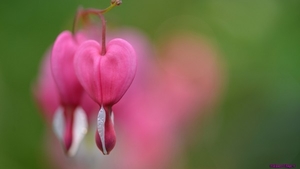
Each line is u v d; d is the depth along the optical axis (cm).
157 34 78
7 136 69
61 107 45
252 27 74
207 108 71
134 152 60
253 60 72
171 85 68
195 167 70
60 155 62
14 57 70
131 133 60
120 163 60
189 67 70
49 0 71
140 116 60
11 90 70
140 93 60
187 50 71
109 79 40
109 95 40
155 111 62
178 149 67
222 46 74
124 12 77
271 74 70
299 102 68
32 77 71
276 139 69
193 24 77
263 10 74
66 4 72
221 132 72
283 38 70
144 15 78
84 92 45
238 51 73
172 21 78
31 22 71
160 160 61
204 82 70
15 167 68
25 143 69
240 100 72
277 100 69
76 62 41
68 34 45
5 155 68
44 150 64
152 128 60
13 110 70
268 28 72
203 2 78
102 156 57
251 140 70
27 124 70
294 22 70
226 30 75
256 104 71
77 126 45
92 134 55
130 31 60
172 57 71
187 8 79
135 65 41
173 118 66
